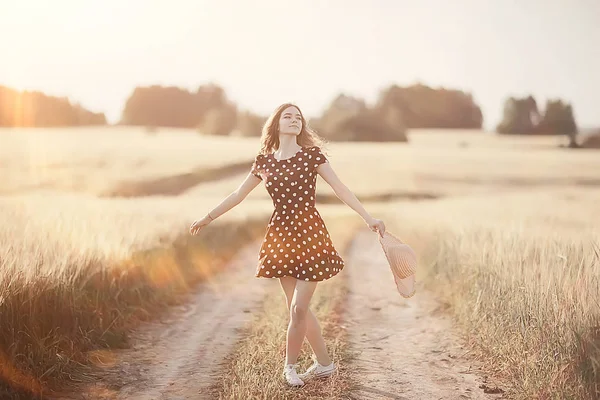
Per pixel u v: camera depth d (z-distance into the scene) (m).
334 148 83.56
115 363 5.25
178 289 8.81
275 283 9.74
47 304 5.24
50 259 6.16
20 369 4.39
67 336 5.18
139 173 39.25
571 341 4.43
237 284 9.62
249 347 5.57
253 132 114.69
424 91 171.75
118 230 9.35
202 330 6.55
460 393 4.57
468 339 5.93
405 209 24.30
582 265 5.68
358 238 18.44
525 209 18.55
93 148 60.59
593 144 100.12
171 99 174.12
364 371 5.10
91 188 31.61
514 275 6.12
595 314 4.52
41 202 11.91
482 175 55.62
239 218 17.69
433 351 5.71
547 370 4.41
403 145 99.75
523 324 5.21
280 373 4.77
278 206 4.70
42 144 62.03
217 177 45.69
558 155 80.25
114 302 6.62
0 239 6.63
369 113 116.12
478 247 8.25
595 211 17.78
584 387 4.00
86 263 6.66
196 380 4.84
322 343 4.86
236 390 4.38
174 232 11.23
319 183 43.91
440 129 167.88
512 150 91.81
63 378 4.68
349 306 7.84
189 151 61.00
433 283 8.88
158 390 4.61
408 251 4.73
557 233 8.48
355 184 44.88
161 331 6.48
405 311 7.55
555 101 151.38
